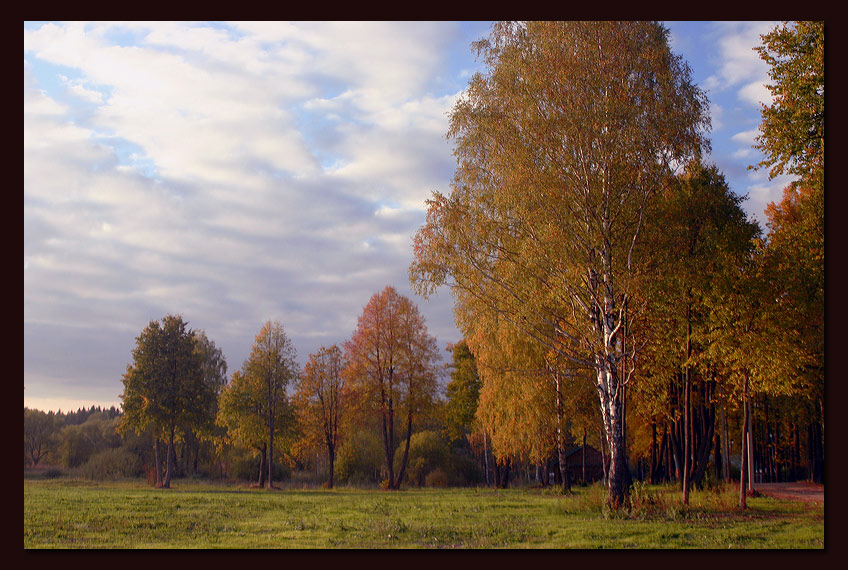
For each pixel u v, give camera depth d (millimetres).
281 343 58594
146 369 50500
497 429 37375
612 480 24766
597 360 26219
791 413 43000
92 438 70188
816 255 25844
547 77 24500
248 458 69312
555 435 36625
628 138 23703
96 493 35500
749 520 21359
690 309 25781
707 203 28812
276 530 20766
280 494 40500
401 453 69875
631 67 24328
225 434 66062
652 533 18938
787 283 23953
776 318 23641
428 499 34156
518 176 24125
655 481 43500
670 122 23828
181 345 52031
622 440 24938
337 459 68375
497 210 26312
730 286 24000
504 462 47781
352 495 39844
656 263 25000
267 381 57469
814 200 26094
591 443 55438
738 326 23781
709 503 24953
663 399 28719
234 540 18594
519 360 33812
